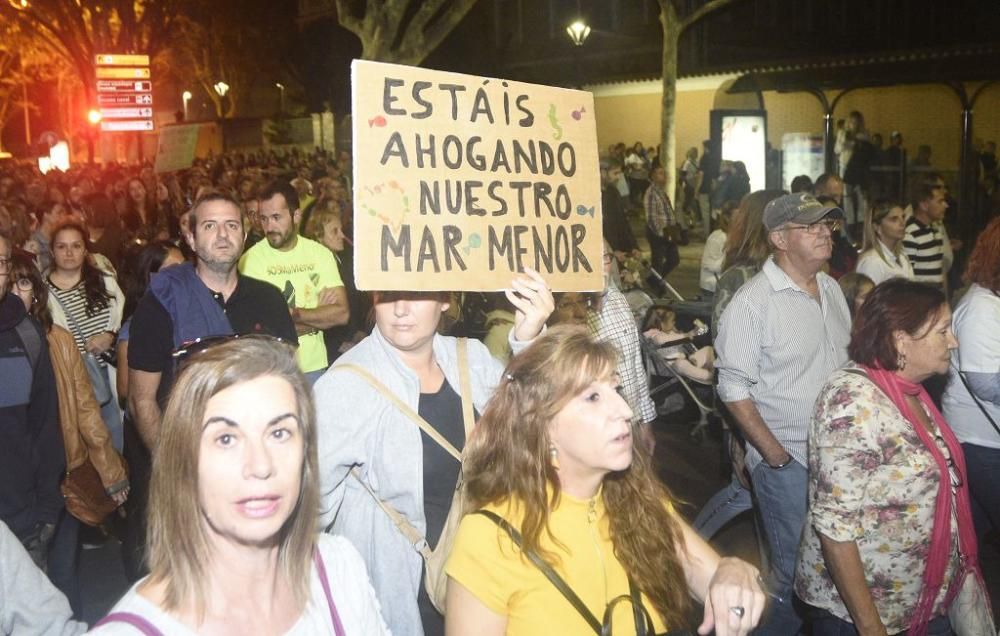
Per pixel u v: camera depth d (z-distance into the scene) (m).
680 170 24.55
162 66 46.75
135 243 7.17
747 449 4.78
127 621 1.94
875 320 3.45
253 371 2.03
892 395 3.41
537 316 3.43
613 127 29.92
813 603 3.66
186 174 20.73
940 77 16.88
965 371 4.62
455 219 3.35
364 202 3.20
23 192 14.91
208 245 4.78
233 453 1.99
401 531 3.28
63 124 62.00
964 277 4.77
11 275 4.10
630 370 5.28
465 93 3.39
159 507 2.00
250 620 2.04
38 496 4.07
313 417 2.16
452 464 3.36
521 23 33.94
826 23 32.53
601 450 2.49
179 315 4.62
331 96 38.28
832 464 3.40
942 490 3.39
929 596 3.44
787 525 4.59
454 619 2.50
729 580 2.45
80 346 6.58
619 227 13.27
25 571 2.62
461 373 3.49
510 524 2.49
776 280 4.63
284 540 2.14
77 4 30.38
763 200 5.63
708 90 26.23
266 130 40.31
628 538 2.60
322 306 6.46
